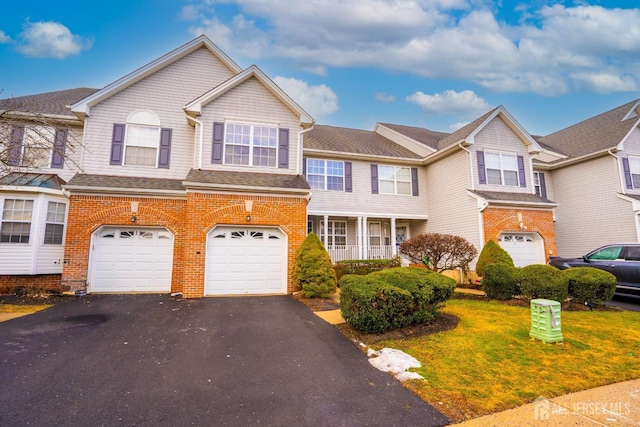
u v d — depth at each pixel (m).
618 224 15.34
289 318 7.57
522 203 14.00
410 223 18.64
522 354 5.29
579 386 4.21
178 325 6.92
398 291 6.37
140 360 5.03
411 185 17.45
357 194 16.41
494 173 15.15
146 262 10.94
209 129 11.75
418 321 6.80
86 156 11.68
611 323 7.12
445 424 3.36
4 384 4.14
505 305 8.87
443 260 13.95
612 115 18.28
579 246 16.97
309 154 15.80
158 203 11.07
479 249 13.75
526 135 15.64
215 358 5.15
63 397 3.84
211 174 11.20
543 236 14.41
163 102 12.85
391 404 3.77
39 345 5.60
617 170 15.57
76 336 6.12
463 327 6.75
